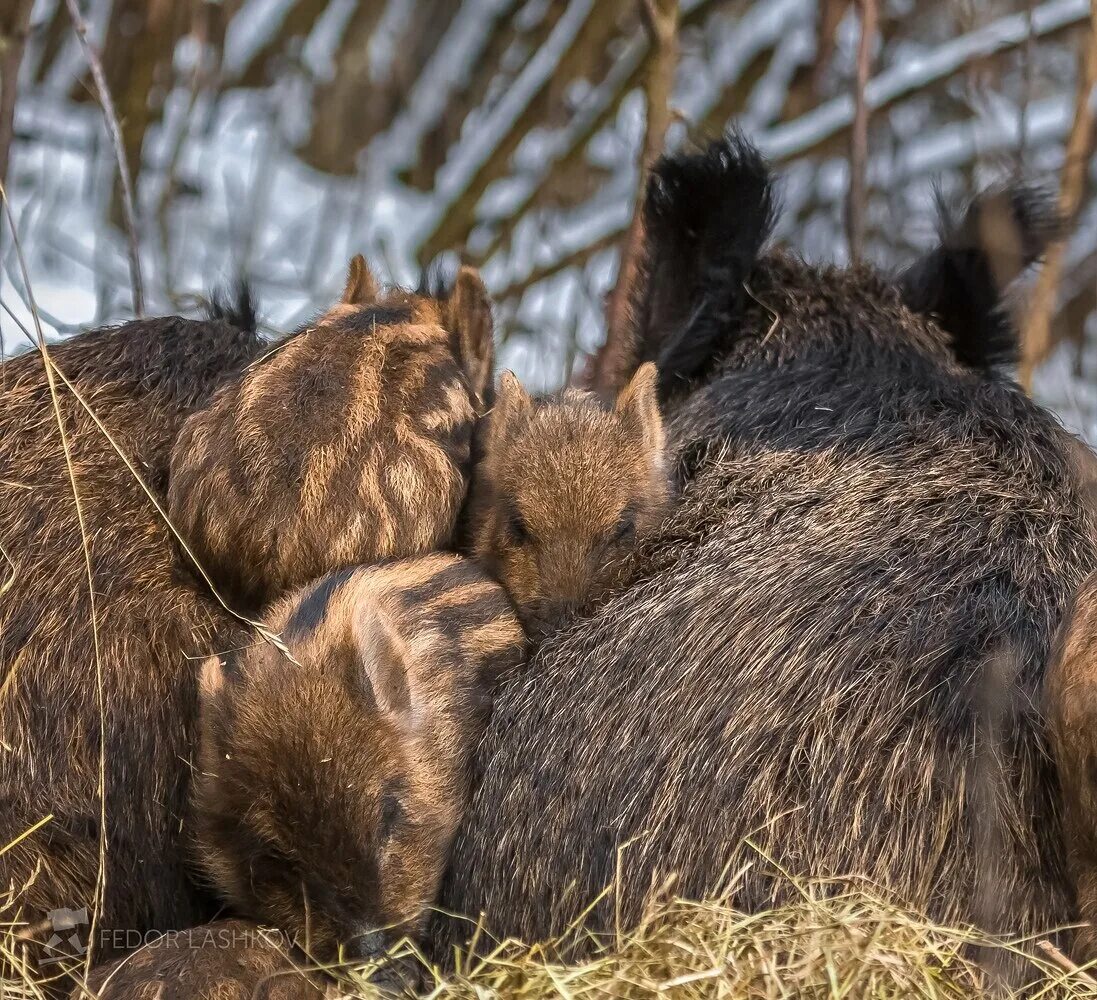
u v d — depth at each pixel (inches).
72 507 728.3
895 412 804.6
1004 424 799.7
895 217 1427.2
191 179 1488.7
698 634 703.1
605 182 1581.0
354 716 653.3
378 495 714.2
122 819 693.3
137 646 703.1
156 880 695.7
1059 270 1141.7
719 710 678.5
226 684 663.1
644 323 902.4
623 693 696.4
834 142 1451.8
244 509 701.9
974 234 894.4
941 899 627.2
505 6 1611.7
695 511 771.4
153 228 1402.6
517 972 625.3
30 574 711.7
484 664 710.5
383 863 649.6
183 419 773.3
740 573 724.0
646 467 766.5
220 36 1473.9
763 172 893.8
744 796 655.8
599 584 742.5
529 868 677.9
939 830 634.8
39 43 1505.9
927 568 713.0
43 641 700.0
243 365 798.5
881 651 679.1
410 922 660.1
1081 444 809.5
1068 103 1437.0
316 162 1617.9
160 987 605.9
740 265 881.5
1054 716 611.2
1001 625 684.1
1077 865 616.7
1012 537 729.0
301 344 751.7
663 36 1077.8
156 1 1375.5
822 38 1464.1
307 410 722.2
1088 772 599.8
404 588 698.2
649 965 608.1
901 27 1520.7
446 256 1369.3
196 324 820.0
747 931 615.5
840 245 1454.2
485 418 778.2
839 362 847.7
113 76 1475.1
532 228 1498.5
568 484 740.7
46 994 666.8
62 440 708.7
